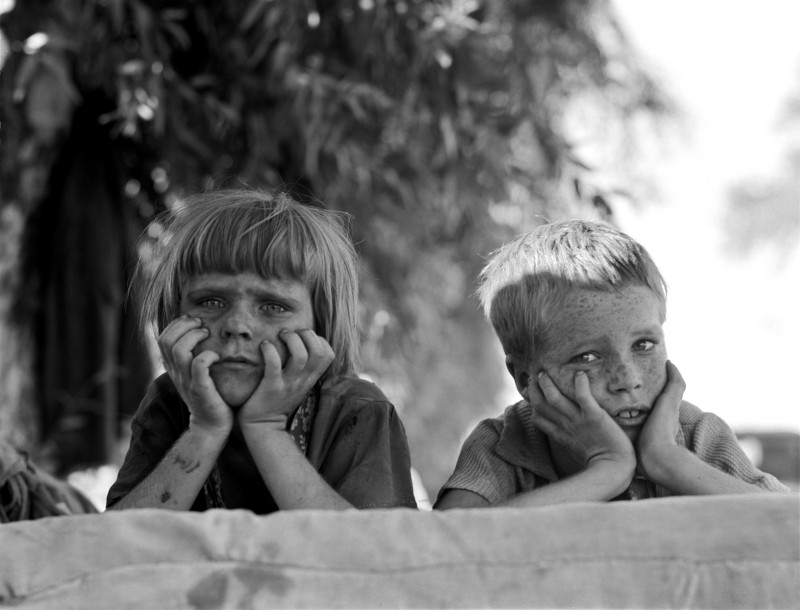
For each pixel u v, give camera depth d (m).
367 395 1.71
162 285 1.72
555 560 1.11
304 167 4.09
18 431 3.54
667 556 1.11
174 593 1.09
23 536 1.12
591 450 1.59
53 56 3.44
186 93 3.71
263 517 1.14
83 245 3.58
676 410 1.63
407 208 4.34
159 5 3.80
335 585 1.10
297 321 1.61
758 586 1.10
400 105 4.06
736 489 1.52
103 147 3.70
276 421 1.58
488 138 4.22
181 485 1.53
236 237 1.60
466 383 7.25
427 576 1.10
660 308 1.66
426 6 3.99
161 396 1.80
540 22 4.34
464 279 5.17
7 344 3.59
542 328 1.63
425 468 7.46
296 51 3.85
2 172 3.56
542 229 1.79
